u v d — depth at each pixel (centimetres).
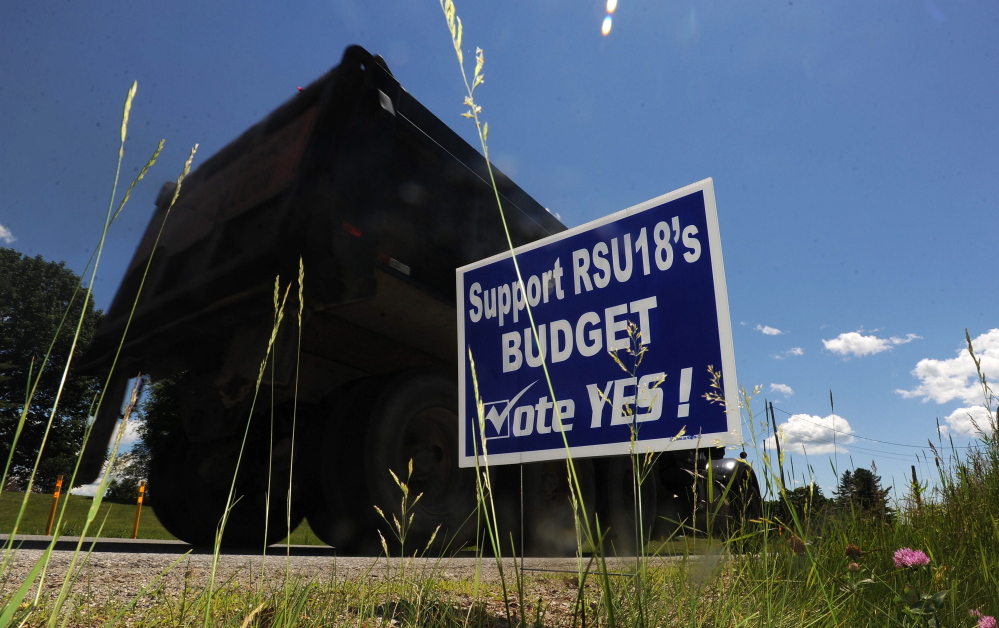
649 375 216
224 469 463
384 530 391
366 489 388
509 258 269
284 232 339
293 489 442
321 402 441
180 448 477
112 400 401
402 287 406
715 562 157
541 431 243
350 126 371
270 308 351
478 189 477
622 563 239
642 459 587
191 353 397
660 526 637
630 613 121
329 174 358
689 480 666
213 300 368
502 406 257
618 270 235
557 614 152
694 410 202
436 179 441
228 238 368
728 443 188
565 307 247
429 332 457
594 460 565
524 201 523
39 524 839
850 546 158
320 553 449
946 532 201
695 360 206
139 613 129
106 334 414
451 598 155
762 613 143
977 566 174
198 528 478
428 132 435
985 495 207
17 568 176
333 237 355
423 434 445
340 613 134
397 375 426
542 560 351
